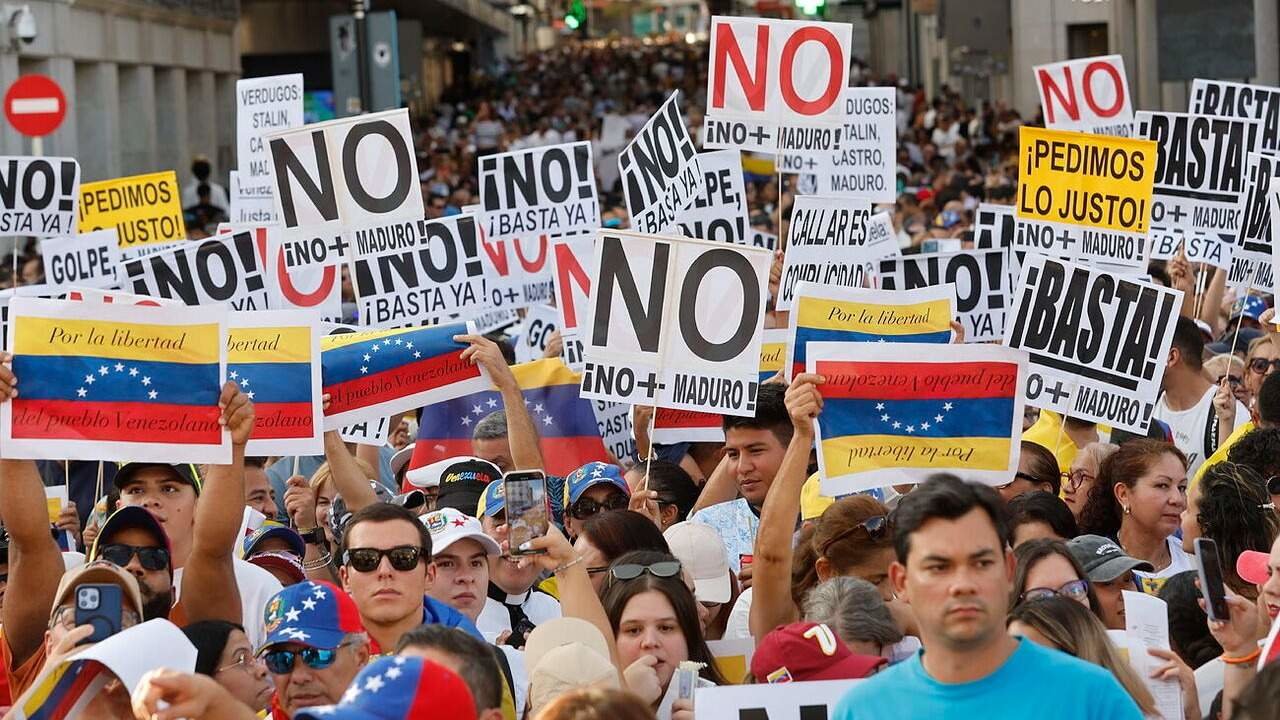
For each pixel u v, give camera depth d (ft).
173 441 71.77
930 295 89.25
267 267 126.21
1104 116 145.07
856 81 562.25
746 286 85.20
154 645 53.83
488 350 94.73
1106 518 85.97
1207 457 106.22
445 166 403.95
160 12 397.80
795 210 122.11
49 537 70.28
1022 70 444.14
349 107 314.14
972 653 48.47
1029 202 112.78
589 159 129.39
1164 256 137.49
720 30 116.67
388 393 96.58
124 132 392.06
